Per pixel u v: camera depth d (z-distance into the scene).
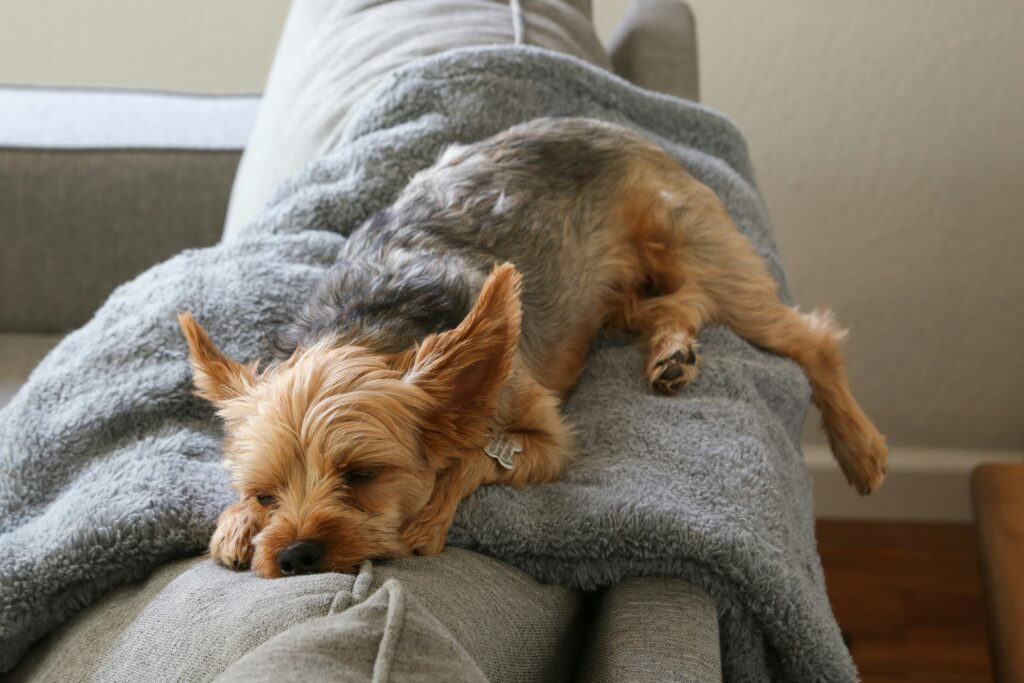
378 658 0.80
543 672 1.11
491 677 1.01
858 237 2.86
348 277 1.47
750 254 1.76
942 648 2.65
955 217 2.79
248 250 1.65
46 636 1.23
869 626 2.72
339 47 2.14
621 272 1.68
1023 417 2.96
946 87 2.68
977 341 2.90
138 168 2.41
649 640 1.07
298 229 1.72
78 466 1.36
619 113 1.92
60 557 1.19
